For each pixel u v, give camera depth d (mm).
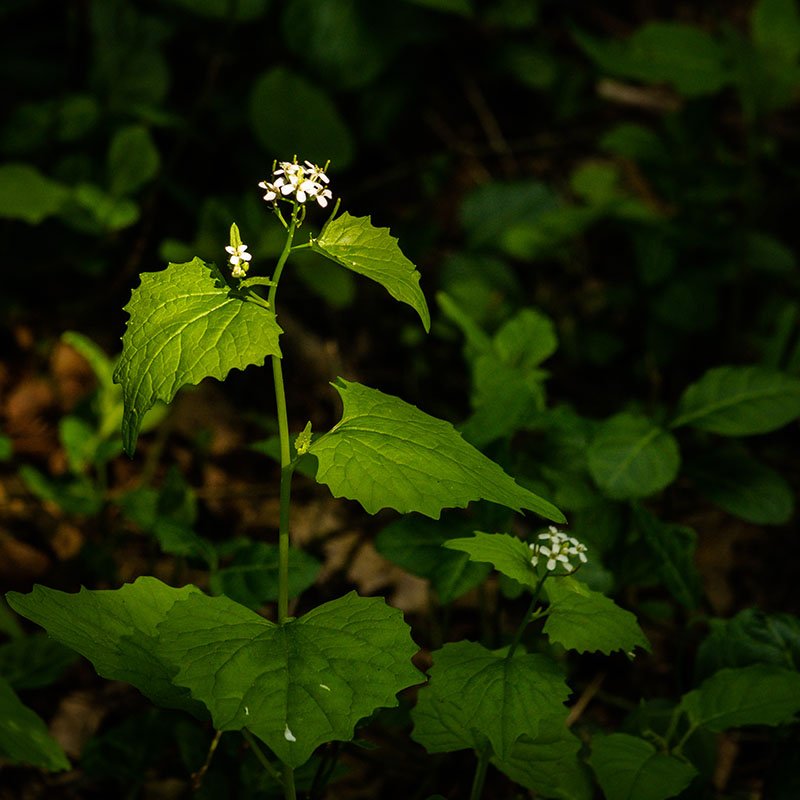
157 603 769
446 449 728
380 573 1147
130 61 1569
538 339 1080
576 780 852
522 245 1557
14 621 1007
